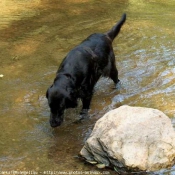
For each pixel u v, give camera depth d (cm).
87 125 534
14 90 580
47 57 645
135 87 586
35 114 546
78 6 842
